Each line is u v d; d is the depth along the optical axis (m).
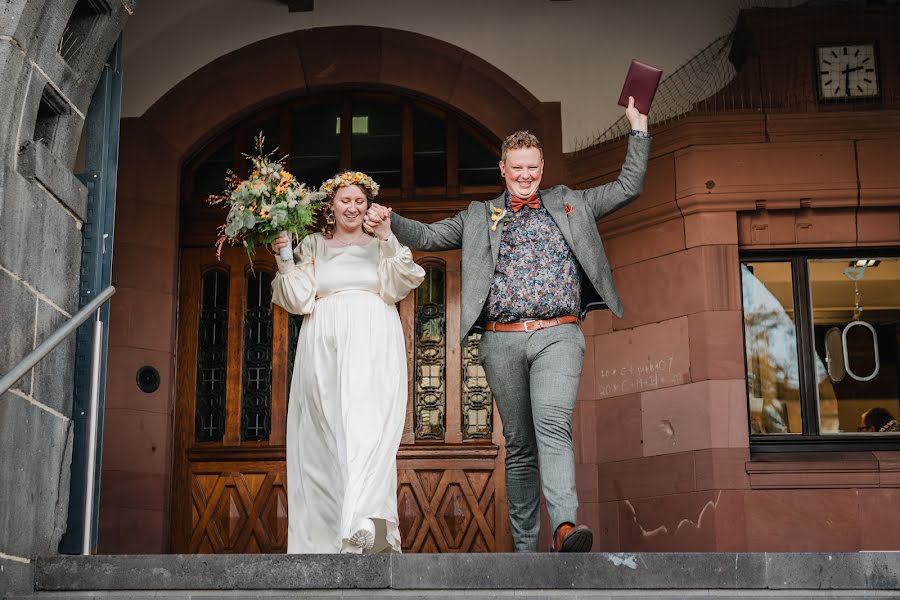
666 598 4.79
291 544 5.93
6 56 5.49
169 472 8.60
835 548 7.79
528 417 5.79
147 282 8.80
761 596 4.80
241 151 9.29
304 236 6.24
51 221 5.80
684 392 8.15
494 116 9.16
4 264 5.33
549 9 9.23
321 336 6.00
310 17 9.25
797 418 8.32
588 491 8.34
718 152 8.39
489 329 5.80
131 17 9.20
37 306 5.62
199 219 9.16
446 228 6.04
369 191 6.27
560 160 8.96
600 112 9.03
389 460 5.82
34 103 5.71
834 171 8.37
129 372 8.60
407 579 4.88
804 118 8.41
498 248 5.80
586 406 8.48
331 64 9.23
